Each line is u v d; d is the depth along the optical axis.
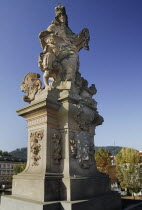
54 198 6.81
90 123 9.08
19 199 6.91
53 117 8.23
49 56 8.91
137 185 35.62
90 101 9.54
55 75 9.33
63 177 7.25
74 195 6.88
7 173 70.50
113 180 47.69
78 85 9.74
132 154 38.59
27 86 9.70
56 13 10.71
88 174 8.24
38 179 6.95
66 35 10.35
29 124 8.77
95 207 6.99
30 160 8.24
